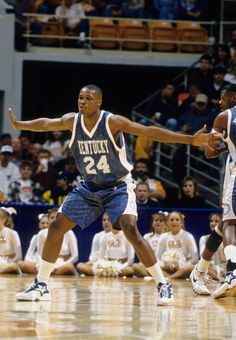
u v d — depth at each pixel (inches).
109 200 506.6
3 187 1077.1
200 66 1327.5
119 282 740.7
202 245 850.8
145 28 1446.9
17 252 879.7
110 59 1434.5
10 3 1454.2
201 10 1470.2
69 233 870.4
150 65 1438.2
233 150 533.0
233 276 528.4
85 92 495.5
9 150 1090.7
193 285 602.2
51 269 526.3
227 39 1466.5
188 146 1181.1
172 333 382.9
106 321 422.3
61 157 1209.4
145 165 1071.0
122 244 858.8
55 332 378.9
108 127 497.0
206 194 1219.9
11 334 370.9
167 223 844.0
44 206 912.3
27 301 517.0
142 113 1314.0
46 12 1445.6
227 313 467.5
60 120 511.2
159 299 509.0
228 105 562.6
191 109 1242.6
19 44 1414.9
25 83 1470.2
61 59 1424.7
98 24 1438.2
